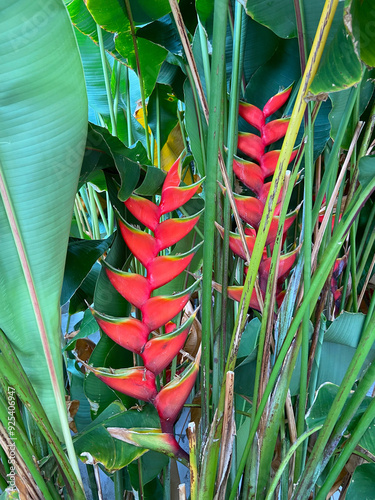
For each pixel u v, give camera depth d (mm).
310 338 789
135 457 717
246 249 640
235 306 749
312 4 531
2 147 454
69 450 620
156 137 1166
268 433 638
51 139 461
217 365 709
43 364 619
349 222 563
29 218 512
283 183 563
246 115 719
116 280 642
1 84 411
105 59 1044
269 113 724
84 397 1061
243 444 794
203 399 662
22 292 572
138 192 756
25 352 609
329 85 462
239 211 681
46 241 536
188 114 826
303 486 625
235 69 670
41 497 616
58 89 434
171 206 679
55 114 447
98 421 763
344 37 450
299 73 835
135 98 1385
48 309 580
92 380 867
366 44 491
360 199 556
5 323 582
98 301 808
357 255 1000
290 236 975
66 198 519
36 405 575
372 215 956
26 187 488
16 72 407
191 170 1199
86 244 808
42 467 658
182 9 926
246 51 839
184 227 668
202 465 612
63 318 1458
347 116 628
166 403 643
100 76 1331
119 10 941
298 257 680
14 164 468
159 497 1015
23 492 591
